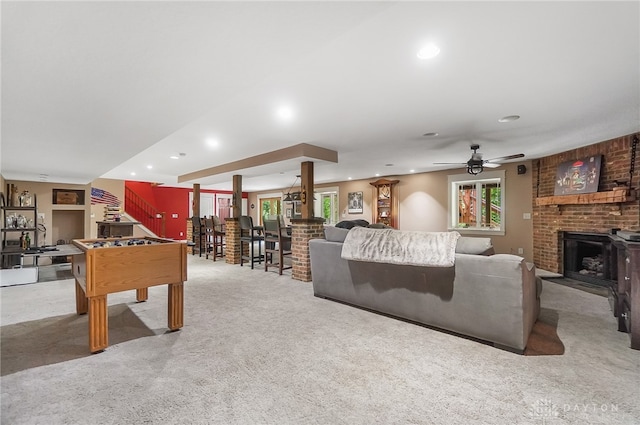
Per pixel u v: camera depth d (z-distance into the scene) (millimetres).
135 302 3633
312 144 4539
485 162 4602
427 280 2746
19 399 1718
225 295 3941
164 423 1522
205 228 7590
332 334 2648
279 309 3350
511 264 2279
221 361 2164
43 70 1796
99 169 5129
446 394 1767
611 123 3564
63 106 2365
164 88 2066
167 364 2121
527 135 4078
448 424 1515
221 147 4699
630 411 1605
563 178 5012
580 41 1889
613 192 4066
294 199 7980
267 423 1522
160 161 5844
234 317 3094
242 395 1756
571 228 4922
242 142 4391
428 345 2430
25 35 1435
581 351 2316
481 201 6750
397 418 1559
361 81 2436
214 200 11828
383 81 2438
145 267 2570
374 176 8383
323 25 1404
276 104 2918
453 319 2592
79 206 6645
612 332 2689
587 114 3252
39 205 6258
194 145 4562
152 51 1606
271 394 1767
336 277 3559
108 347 2396
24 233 5586
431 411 1615
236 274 5371
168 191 10656
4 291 4160
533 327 2771
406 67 2213
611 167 4266
